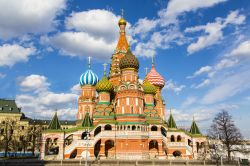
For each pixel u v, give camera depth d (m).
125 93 93.75
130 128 89.19
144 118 94.38
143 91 98.06
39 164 69.25
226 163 76.88
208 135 93.69
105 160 77.25
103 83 101.81
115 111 98.06
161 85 120.06
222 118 90.62
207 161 77.81
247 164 75.56
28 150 133.00
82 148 87.94
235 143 88.75
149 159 83.62
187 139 99.31
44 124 145.88
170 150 94.94
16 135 130.00
